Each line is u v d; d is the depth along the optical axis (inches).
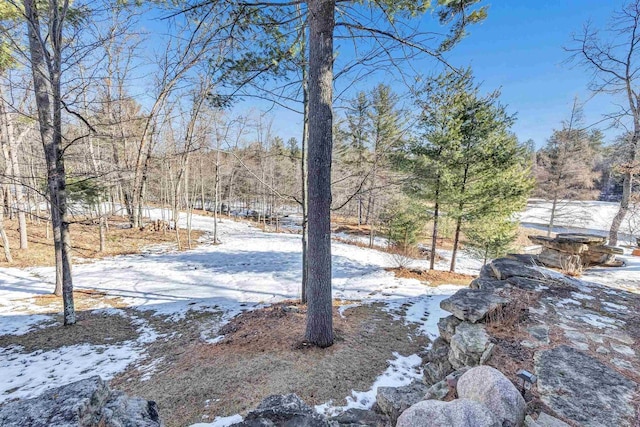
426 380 144.3
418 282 357.7
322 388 141.5
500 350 111.0
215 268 411.5
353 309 262.1
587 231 850.8
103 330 228.5
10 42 227.9
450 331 143.9
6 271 360.5
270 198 927.0
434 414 69.0
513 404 73.6
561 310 144.2
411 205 424.5
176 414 124.7
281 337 195.8
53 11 195.6
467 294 154.5
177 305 281.0
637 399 84.1
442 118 350.0
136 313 261.7
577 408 80.7
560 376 94.3
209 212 1190.3
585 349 110.4
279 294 315.9
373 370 160.7
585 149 682.8
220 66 205.9
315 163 171.9
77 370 172.7
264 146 902.4
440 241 761.6
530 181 369.1
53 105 213.2
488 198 363.6
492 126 348.8
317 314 181.6
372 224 647.1
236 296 308.0
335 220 1039.6
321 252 177.9
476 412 68.5
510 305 141.3
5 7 224.2
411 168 336.8
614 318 136.4
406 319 239.8
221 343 196.4
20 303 275.6
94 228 593.0
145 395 140.0
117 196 854.5
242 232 739.4
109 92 367.6
